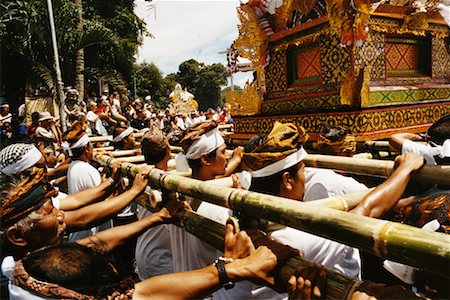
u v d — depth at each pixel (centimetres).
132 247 308
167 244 295
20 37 1516
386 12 385
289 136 186
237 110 516
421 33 417
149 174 254
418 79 426
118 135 523
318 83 415
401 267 179
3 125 1320
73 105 1332
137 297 142
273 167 186
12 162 184
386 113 376
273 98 475
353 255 198
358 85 363
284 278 139
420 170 182
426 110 414
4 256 171
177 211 219
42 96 1644
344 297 123
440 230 168
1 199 168
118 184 319
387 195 169
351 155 313
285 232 180
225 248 159
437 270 96
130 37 2169
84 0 2066
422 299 114
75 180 382
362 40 360
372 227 110
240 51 496
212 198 175
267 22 457
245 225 167
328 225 121
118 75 1734
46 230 177
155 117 1471
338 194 244
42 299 127
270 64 475
